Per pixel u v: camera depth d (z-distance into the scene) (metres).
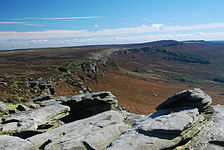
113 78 76.44
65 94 40.03
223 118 15.23
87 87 50.44
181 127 12.95
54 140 14.48
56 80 45.47
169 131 12.77
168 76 127.06
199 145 12.61
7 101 26.42
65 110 23.19
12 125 18.27
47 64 66.94
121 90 64.44
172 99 17.72
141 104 53.59
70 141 13.41
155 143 12.05
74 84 47.50
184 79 120.81
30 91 34.09
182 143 12.94
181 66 175.50
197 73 150.25
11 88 32.38
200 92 18.05
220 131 13.55
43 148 13.65
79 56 104.50
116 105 30.53
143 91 69.94
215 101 68.19
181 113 15.20
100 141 13.47
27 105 25.52
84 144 13.11
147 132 13.05
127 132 13.69
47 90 36.81
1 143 11.73
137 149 11.52
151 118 15.82
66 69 57.56
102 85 62.25
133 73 114.62
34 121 19.45
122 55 175.50
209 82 120.12
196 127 14.15
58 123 22.08
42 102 28.05
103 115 19.62
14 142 12.05
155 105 54.91
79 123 17.58
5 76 41.09
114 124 16.25
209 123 14.76
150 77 112.69
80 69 64.50
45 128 20.45
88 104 28.75
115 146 11.82
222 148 12.23
